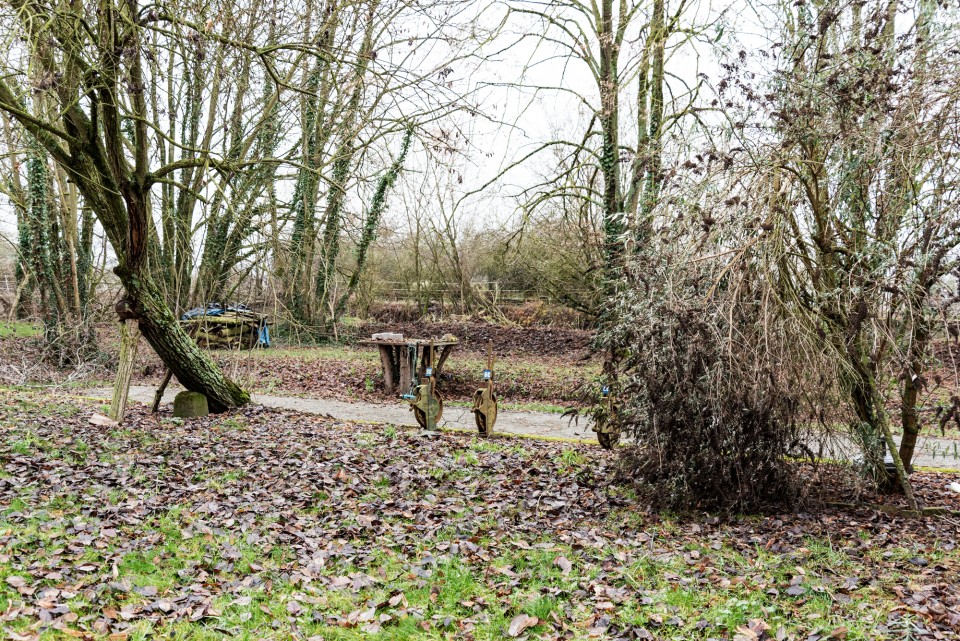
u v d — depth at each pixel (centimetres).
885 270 596
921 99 595
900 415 764
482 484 800
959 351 576
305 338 2397
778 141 636
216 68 1082
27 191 1941
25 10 842
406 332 2650
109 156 991
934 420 629
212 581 488
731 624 441
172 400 1458
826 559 565
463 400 1677
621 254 734
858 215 662
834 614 456
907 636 416
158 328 1118
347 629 433
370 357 2123
